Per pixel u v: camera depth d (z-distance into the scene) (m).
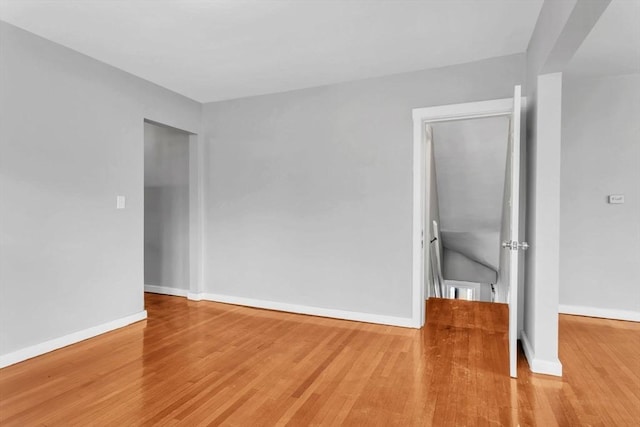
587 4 1.57
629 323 3.44
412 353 2.72
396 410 1.95
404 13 2.37
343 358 2.63
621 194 3.56
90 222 3.08
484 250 7.20
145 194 4.77
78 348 2.82
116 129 3.31
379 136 3.46
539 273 2.40
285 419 1.87
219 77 3.53
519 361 2.58
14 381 2.27
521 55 2.95
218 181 4.27
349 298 3.58
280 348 2.83
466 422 1.84
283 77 3.50
